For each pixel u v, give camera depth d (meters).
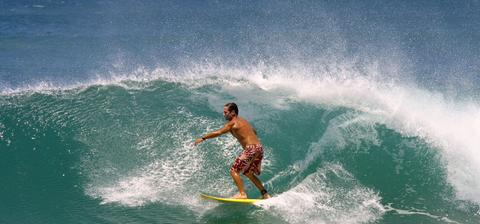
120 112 15.86
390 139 14.33
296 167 13.24
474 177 12.91
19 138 14.52
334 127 14.78
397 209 11.73
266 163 13.38
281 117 15.65
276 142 14.37
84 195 12.01
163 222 10.91
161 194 12.03
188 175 12.84
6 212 11.39
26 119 15.41
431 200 12.18
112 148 13.98
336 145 13.97
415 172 13.23
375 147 14.01
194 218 11.13
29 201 11.84
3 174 12.97
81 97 16.95
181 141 14.20
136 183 12.48
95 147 14.05
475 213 11.63
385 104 16.33
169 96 17.11
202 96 17.20
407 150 13.95
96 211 11.35
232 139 14.20
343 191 12.33
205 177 12.79
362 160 13.56
